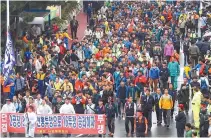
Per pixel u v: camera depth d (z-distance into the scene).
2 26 77.81
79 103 60.66
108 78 67.00
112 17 100.06
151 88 68.56
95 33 87.00
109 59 72.75
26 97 61.72
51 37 84.75
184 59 78.25
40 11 88.19
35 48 79.19
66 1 102.50
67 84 64.56
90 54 77.38
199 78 66.44
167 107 61.50
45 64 73.38
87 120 59.62
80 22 104.19
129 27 88.44
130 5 109.00
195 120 58.81
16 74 70.19
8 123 60.19
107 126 61.25
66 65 71.62
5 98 66.56
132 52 73.00
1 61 73.38
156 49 76.62
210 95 63.00
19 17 80.25
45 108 59.88
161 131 60.97
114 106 60.50
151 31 87.00
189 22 88.75
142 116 57.75
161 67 68.38
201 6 103.31
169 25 92.50
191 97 65.25
